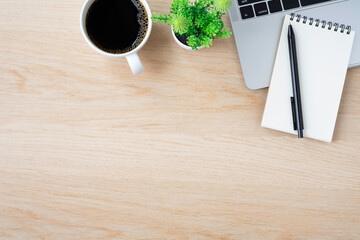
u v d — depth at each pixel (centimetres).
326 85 64
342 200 67
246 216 67
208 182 67
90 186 67
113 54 57
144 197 67
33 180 66
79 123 66
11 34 65
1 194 66
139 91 66
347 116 66
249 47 63
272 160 67
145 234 67
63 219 67
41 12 65
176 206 67
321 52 64
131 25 61
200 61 66
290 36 62
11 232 66
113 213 67
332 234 67
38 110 66
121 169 67
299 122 62
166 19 55
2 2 64
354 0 63
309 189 67
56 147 66
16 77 65
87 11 59
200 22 54
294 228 67
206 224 67
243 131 66
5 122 66
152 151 66
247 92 66
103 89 66
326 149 67
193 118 66
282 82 64
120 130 66
